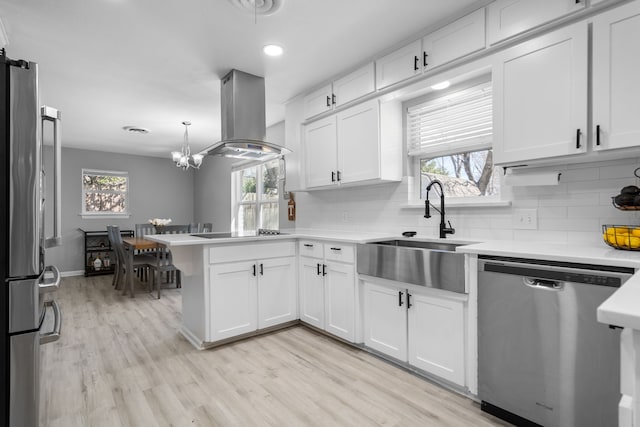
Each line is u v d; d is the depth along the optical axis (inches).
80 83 126.3
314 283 112.8
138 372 87.0
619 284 51.1
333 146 123.6
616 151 62.4
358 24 91.2
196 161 173.0
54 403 72.9
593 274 53.5
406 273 83.1
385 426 64.3
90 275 231.1
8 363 50.3
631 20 59.6
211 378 83.5
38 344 52.6
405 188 113.6
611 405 51.7
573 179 76.8
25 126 51.4
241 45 101.0
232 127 117.3
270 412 69.3
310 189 138.6
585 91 64.5
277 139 183.6
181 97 141.3
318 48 103.7
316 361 92.3
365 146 111.0
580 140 65.1
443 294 76.5
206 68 115.6
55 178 58.3
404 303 85.6
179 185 285.6
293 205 164.7
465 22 85.5
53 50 102.0
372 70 109.3
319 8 83.9
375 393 75.9
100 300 163.2
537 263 60.4
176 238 107.3
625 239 61.0
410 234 106.0
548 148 69.4
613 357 51.5
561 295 56.9
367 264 93.8
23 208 51.1
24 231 51.1
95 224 246.2
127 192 261.3
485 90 93.0
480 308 68.0
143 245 165.3
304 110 137.3
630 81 59.7
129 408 71.1
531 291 60.4
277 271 115.6
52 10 82.4
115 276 195.8
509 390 63.7
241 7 82.7
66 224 235.1
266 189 204.1
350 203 133.6
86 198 244.5
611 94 61.7
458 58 87.1
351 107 118.1
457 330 73.8
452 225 100.4
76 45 99.3
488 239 91.9
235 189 234.7
